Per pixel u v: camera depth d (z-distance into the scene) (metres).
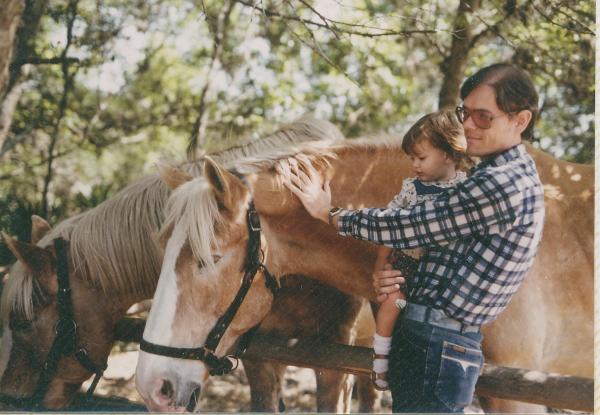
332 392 2.59
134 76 6.43
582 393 1.71
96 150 6.60
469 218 1.51
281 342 2.32
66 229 2.50
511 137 1.60
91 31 4.74
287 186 1.86
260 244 1.80
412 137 1.78
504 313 1.91
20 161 5.98
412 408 1.62
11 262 3.78
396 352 1.69
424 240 1.57
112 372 4.16
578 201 2.17
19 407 2.39
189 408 1.72
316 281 2.40
